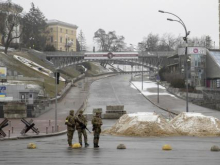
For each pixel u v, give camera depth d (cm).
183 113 3725
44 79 12150
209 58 11156
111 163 1761
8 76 10044
